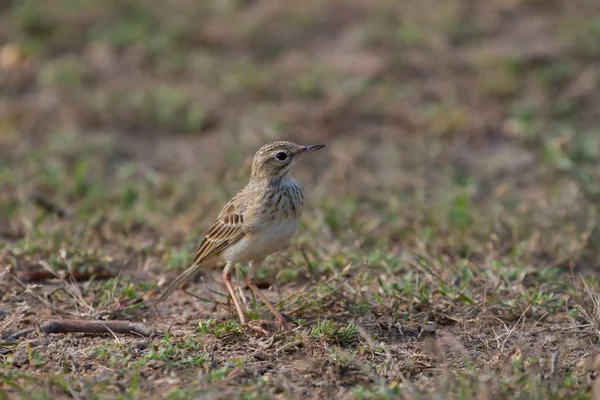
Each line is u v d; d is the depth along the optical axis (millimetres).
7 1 23422
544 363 8977
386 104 18688
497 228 13305
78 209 14266
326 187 15672
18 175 15727
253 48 21328
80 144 17281
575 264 12406
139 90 19516
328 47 21172
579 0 22312
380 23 21625
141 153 17484
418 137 17750
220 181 15812
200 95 19344
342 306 10711
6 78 20203
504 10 22031
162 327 10414
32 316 10594
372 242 13305
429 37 20672
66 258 12016
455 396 8258
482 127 17781
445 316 10430
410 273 11375
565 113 17922
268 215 10375
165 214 14227
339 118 18359
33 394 8398
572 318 10258
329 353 9328
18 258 12156
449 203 14398
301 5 23078
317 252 12414
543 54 19688
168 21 22312
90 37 21875
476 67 19594
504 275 11352
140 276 12102
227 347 9758
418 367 9172
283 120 18203
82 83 20109
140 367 9070
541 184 15852
